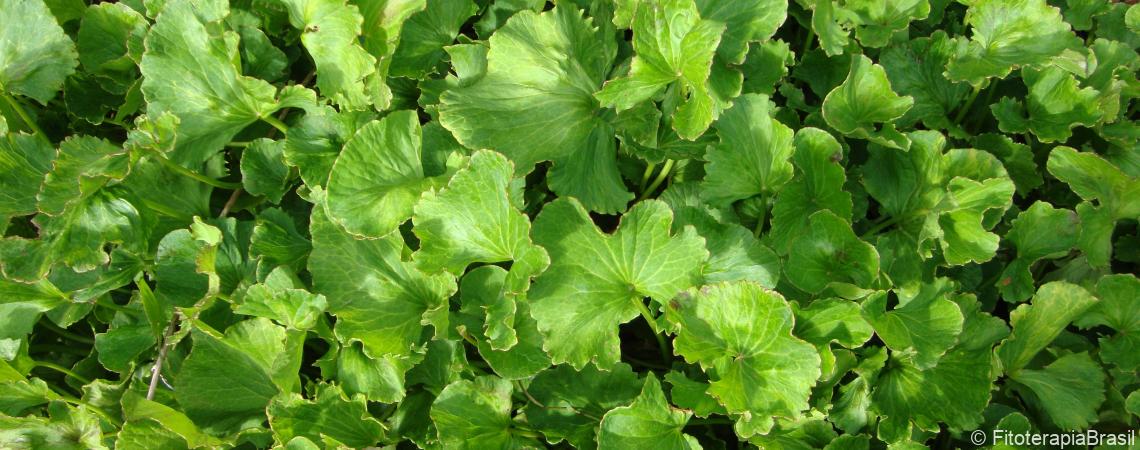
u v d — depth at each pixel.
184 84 0.43
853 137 0.46
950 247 0.42
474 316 0.41
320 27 0.43
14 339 0.43
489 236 0.41
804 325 0.41
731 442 0.44
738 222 0.43
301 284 0.42
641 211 0.40
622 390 0.42
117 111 0.47
